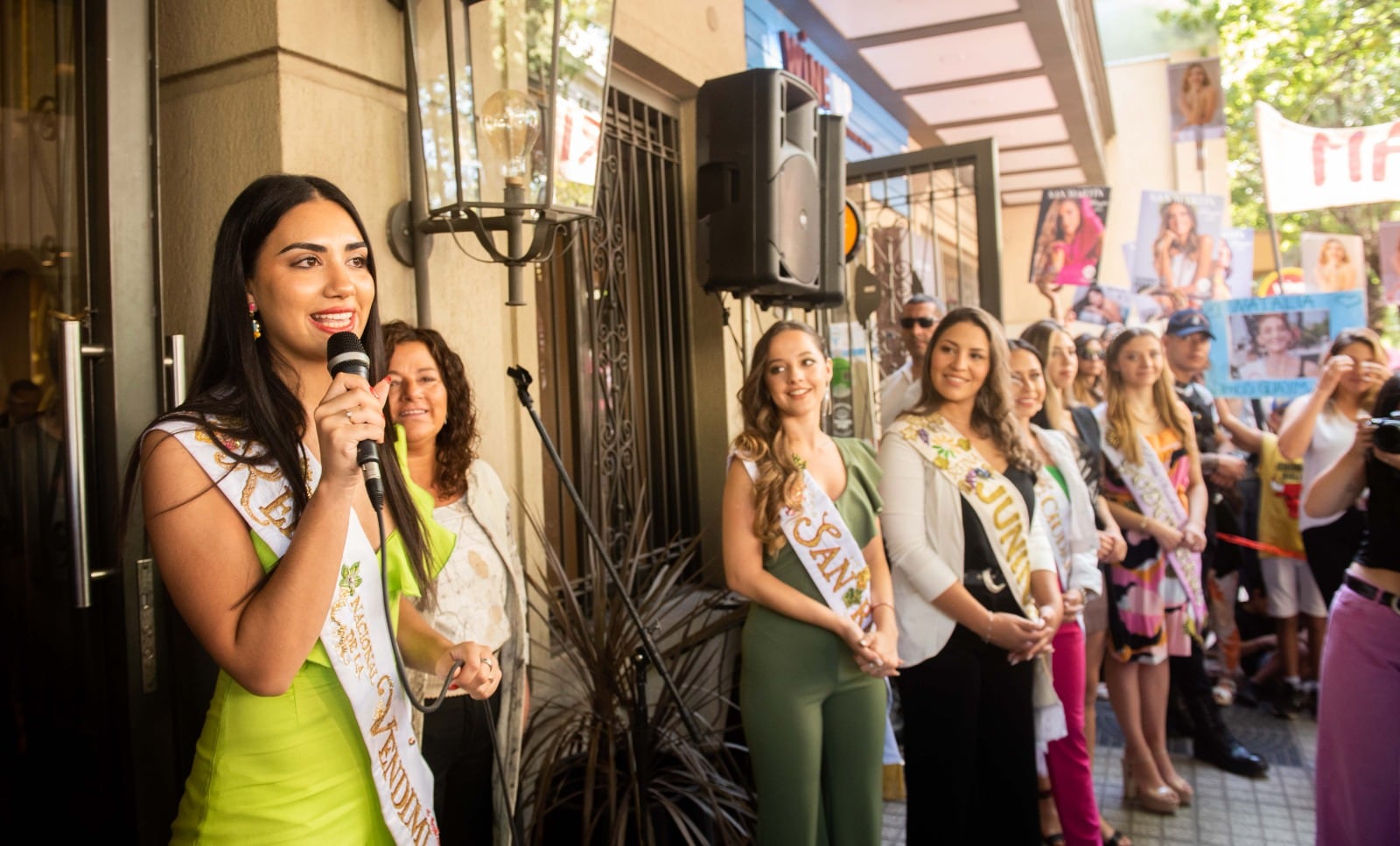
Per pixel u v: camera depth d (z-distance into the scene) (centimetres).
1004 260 1273
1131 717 343
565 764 246
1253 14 1049
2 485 183
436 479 205
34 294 178
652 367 362
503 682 208
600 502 324
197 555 112
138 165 177
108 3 171
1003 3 518
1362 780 228
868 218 655
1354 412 379
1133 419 351
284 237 119
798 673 228
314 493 111
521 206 205
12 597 183
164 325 206
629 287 350
